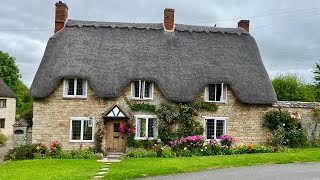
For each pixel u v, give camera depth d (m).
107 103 26.19
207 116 26.84
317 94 46.12
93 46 27.58
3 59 61.03
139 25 30.05
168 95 25.91
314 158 21.70
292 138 27.75
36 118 25.72
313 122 28.86
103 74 26.09
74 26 28.92
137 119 26.39
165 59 27.45
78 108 26.02
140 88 26.56
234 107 27.25
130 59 27.05
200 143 25.06
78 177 16.00
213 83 26.72
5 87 52.56
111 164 20.44
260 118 27.61
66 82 26.14
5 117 51.38
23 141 27.28
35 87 25.45
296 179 15.67
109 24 29.81
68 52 26.84
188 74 26.91
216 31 30.34
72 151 24.72
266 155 22.52
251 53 29.23
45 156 24.16
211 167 18.95
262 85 27.47
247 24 31.94
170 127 26.38
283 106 28.14
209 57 28.14
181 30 29.86
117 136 26.45
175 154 24.17
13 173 17.39
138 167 18.78
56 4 29.25
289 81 43.44
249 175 16.66
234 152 25.22
